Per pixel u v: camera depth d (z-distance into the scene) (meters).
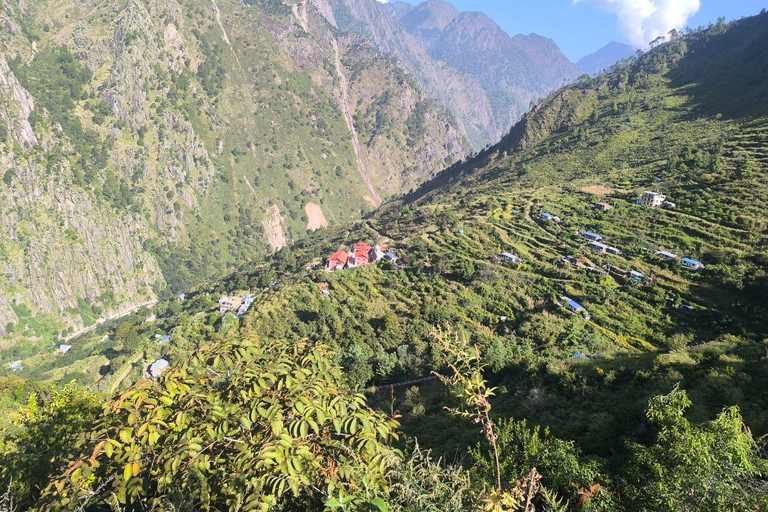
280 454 4.07
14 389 28.72
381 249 83.19
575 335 42.78
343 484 4.25
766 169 66.25
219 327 76.38
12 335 117.56
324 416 4.52
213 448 4.68
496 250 69.12
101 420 4.78
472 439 16.73
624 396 18.48
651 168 84.75
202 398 4.93
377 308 62.00
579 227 70.06
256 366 5.33
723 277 47.31
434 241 78.25
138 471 4.18
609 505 7.32
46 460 7.53
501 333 49.59
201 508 4.29
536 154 126.31
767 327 39.22
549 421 17.55
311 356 5.65
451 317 52.66
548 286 56.25
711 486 5.91
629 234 63.16
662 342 42.59
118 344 94.56
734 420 6.94
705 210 62.28
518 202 87.38
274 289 82.81
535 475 5.17
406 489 4.52
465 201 102.69
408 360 41.88
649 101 125.38
